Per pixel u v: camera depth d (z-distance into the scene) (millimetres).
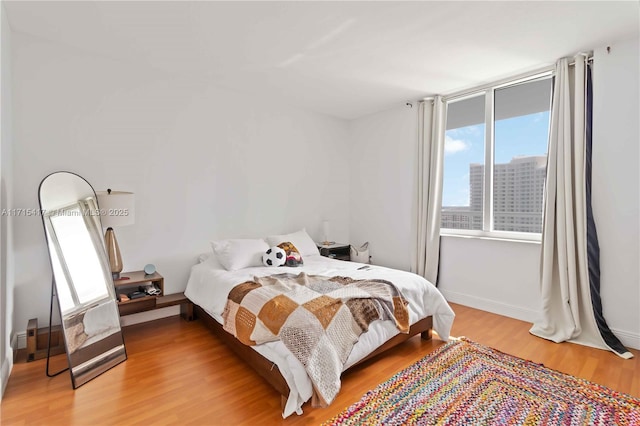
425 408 1812
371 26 2379
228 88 3652
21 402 1832
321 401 1725
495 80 3387
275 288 2326
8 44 2287
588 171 2709
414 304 2566
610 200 2617
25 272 2518
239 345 2291
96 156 2850
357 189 4863
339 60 2939
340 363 1886
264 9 2184
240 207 3795
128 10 2203
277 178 4133
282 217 4195
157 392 1949
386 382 2082
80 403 1831
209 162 3533
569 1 2059
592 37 2502
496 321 3201
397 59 2906
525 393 1955
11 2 2090
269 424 1677
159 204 3203
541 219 3205
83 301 2197
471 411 1788
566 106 2791
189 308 3152
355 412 1780
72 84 2729
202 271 3078
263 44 2658
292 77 3334
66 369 2193
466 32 2445
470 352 2516
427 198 3918
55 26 2408
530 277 3180
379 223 4559
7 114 2205
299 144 4348
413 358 2418
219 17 2283
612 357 2426
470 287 3650
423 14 2221
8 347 2145
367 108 4379
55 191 2258
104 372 2176
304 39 2576
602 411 1788
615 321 2621
